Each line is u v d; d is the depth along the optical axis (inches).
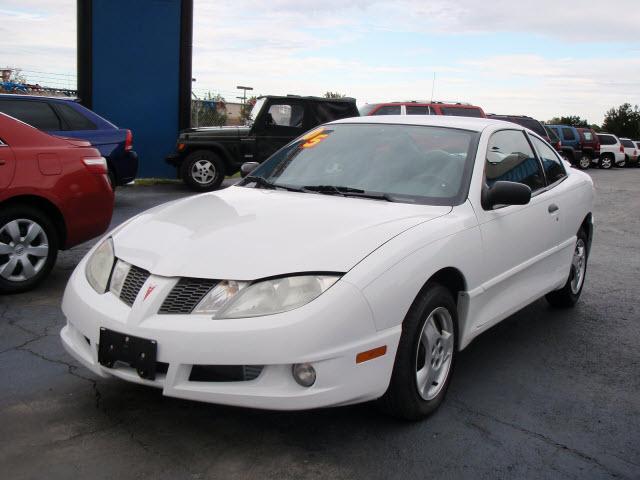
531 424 135.1
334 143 173.2
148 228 135.3
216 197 154.0
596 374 165.2
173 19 529.7
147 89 534.9
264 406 110.1
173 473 110.4
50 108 377.4
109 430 124.0
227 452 117.9
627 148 1487.5
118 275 125.0
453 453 121.2
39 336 172.2
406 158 160.2
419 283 123.4
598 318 213.0
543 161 196.5
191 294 114.4
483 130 167.8
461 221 141.3
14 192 201.6
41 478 107.3
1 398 135.6
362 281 114.9
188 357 110.1
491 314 156.3
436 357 135.7
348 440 124.0
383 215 135.6
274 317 109.4
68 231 216.8
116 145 398.6
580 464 120.0
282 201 145.6
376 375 117.1
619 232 407.8
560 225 191.0
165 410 133.0
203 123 751.1
